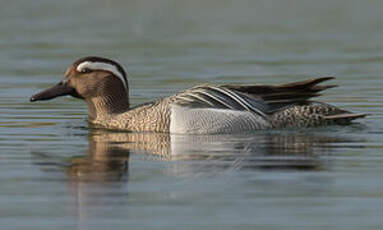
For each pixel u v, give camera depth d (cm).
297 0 4088
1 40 2947
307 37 3008
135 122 1614
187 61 2538
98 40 2961
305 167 1255
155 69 2403
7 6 3925
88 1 4100
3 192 1140
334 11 3700
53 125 1672
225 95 1569
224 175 1210
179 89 2088
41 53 2692
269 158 1317
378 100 1888
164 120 1579
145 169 1258
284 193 1112
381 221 998
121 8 3866
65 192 1137
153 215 1028
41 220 1021
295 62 2502
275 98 1575
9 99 1980
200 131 1552
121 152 1391
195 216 1022
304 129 1564
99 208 1062
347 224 990
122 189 1148
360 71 2323
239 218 1013
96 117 1689
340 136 1497
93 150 1412
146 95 2019
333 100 1898
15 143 1484
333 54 2644
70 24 3362
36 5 3969
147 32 3156
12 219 1025
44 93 1675
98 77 1677
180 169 1255
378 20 3403
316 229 972
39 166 1292
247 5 3953
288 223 994
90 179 1204
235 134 1536
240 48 2784
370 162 1283
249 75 2288
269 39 2975
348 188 1132
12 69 2417
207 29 3231
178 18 3538
